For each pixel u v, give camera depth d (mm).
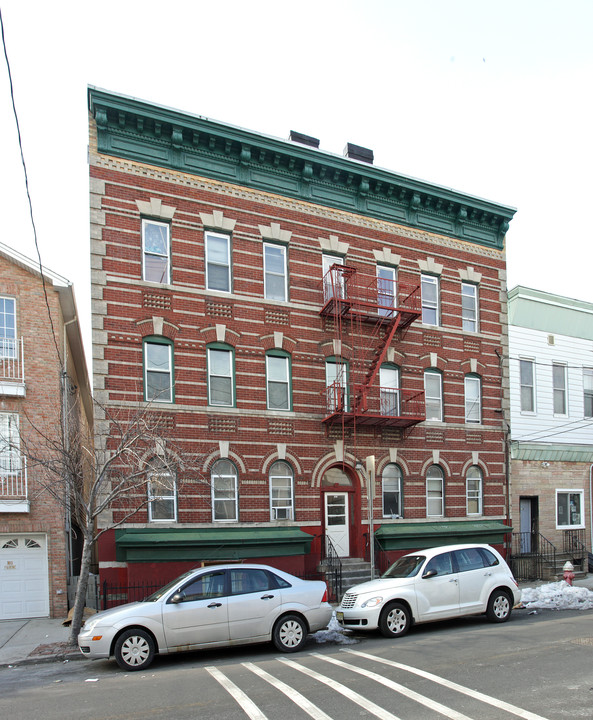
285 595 11320
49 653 11508
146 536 15922
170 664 10523
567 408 24922
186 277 17812
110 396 16297
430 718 6844
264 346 18656
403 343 21297
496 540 21734
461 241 23297
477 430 22453
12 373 15844
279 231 19438
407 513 20438
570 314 25531
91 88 16812
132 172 17500
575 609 15336
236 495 17641
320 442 19141
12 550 15453
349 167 20625
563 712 6883
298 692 8117
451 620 13797
